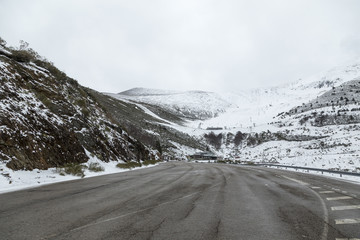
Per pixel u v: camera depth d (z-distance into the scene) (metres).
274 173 20.89
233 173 19.88
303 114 183.00
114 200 7.21
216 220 5.13
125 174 17.52
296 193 9.26
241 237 4.08
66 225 4.59
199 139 184.50
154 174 17.89
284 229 4.57
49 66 25.77
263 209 6.29
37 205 6.34
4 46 21.19
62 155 15.55
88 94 33.94
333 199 7.97
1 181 9.55
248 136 172.00
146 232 4.25
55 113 19.09
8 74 16.81
